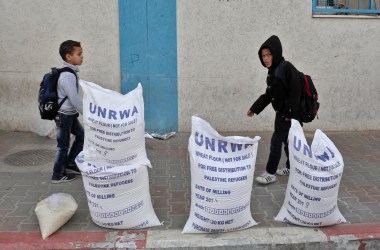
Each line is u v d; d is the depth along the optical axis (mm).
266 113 6934
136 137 3840
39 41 6586
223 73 6742
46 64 6656
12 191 4660
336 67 6871
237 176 3654
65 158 4883
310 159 3742
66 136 4758
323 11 6715
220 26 6605
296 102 4434
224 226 3760
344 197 4594
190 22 6574
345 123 7051
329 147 3898
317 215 3834
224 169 3639
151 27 6578
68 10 6484
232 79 6770
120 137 3783
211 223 3723
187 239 3717
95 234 3777
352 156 5910
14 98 6793
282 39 6703
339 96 6969
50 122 6527
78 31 6535
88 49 6578
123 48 6625
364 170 5375
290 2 6605
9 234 3756
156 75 6723
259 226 3975
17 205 4316
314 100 4613
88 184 3750
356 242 3809
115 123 3768
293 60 6789
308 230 3898
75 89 4570
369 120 7066
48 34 6555
